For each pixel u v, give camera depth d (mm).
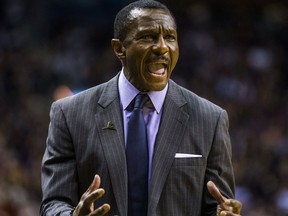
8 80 37750
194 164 8172
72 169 8305
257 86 39219
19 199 17969
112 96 8414
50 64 39938
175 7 47875
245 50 42719
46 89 38406
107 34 44781
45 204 8250
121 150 8133
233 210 7520
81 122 8328
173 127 8281
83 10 46500
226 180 8414
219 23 46719
